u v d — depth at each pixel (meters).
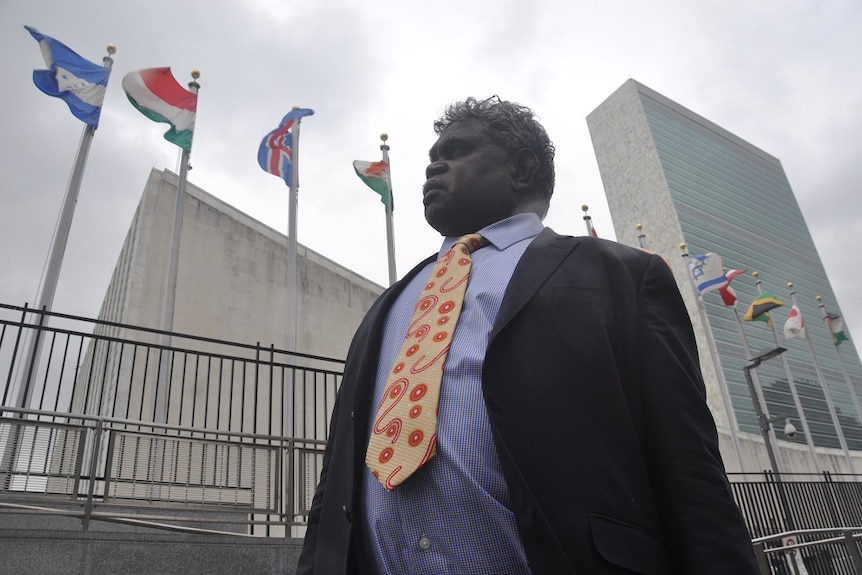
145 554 4.62
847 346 87.38
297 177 13.11
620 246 1.68
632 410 1.36
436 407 1.35
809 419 67.38
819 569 6.83
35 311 6.66
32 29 11.14
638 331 1.45
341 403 1.79
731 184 90.62
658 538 1.21
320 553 1.43
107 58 11.93
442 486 1.25
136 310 13.83
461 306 1.58
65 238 9.84
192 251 15.66
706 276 22.72
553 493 1.16
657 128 85.62
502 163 2.03
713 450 1.31
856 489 14.61
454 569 1.19
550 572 1.07
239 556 5.01
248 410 12.04
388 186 13.74
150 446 5.59
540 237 1.73
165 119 12.26
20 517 5.79
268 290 16.73
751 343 67.19
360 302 18.72
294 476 6.16
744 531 1.22
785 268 87.19
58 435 5.26
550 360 1.34
